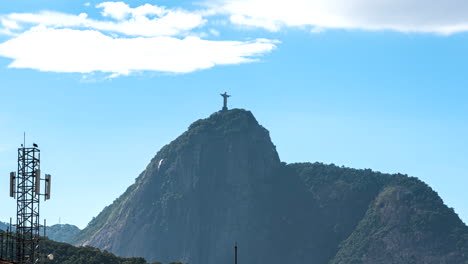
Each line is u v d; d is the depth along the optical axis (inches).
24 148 6171.3
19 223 6166.3
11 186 6151.6
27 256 6190.9
